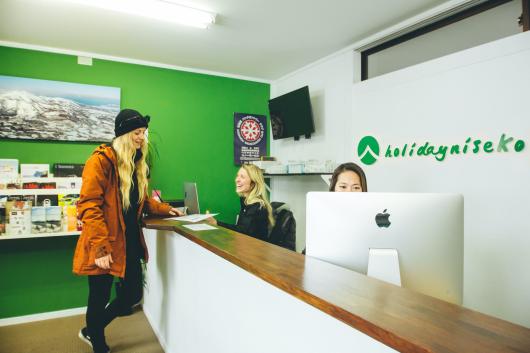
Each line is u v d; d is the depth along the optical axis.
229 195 4.36
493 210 2.24
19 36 3.11
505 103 2.18
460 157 2.43
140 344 2.64
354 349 0.75
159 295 2.66
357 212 1.12
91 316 2.11
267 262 1.13
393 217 1.08
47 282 3.34
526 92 2.08
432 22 2.79
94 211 1.92
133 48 3.45
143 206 2.42
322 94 3.80
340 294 0.83
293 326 0.97
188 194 3.22
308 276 0.97
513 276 2.13
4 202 2.77
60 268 3.39
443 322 0.67
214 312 1.55
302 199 4.14
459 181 2.44
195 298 1.82
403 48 3.12
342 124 3.52
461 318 0.69
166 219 2.34
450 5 2.54
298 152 4.21
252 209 2.60
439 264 1.07
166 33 3.10
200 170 4.16
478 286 2.31
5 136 3.15
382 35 3.07
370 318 0.68
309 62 3.92
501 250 2.19
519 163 2.11
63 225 2.95
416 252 1.07
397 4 2.61
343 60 3.50
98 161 1.98
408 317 0.69
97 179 1.95
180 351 2.11
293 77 4.27
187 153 4.08
